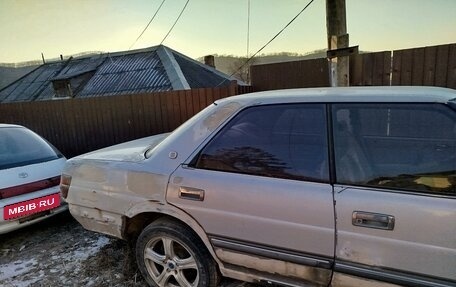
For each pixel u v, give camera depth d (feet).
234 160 6.52
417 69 13.23
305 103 6.21
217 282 7.23
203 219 6.63
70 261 9.88
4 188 10.57
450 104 5.26
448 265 4.79
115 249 10.41
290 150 6.14
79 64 67.62
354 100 5.87
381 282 5.24
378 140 5.61
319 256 5.66
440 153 5.19
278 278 6.20
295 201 5.76
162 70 51.26
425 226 4.89
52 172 12.13
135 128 20.74
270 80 21.12
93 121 21.68
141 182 7.32
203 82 52.85
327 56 13.67
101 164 8.16
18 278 9.09
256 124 6.53
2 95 70.03
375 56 13.91
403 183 5.24
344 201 5.41
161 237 7.45
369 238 5.23
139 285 8.38
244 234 6.25
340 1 13.28
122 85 51.67
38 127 23.39
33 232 12.25
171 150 7.25
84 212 8.41
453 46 12.37
